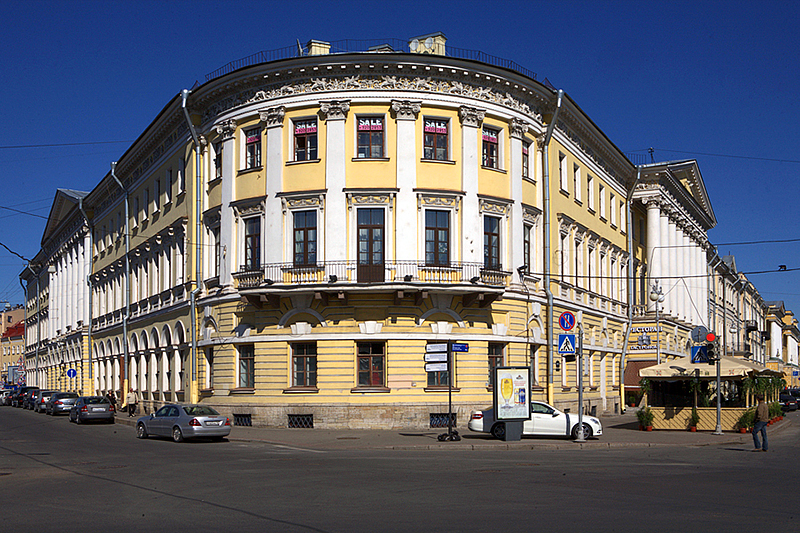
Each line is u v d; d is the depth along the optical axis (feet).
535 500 40.88
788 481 49.83
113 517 37.01
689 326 193.88
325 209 100.37
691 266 209.36
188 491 45.75
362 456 68.80
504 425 83.71
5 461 66.44
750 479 50.85
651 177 171.22
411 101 101.60
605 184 152.35
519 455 69.46
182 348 122.93
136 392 146.41
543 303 115.65
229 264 107.86
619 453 72.18
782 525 33.76
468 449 75.87
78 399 133.90
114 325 167.53
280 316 102.01
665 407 101.96
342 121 101.40
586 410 133.08
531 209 113.09
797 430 115.24
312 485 47.57
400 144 101.14
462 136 103.71
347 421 97.40
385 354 99.09
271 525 34.24
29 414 170.60
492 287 100.12
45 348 257.34
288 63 102.37
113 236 172.45
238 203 106.73
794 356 492.13
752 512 37.19
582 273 135.44
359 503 40.22
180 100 117.08
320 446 79.20
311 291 97.60
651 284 171.83
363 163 100.89
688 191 193.67
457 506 38.96
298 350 101.71
